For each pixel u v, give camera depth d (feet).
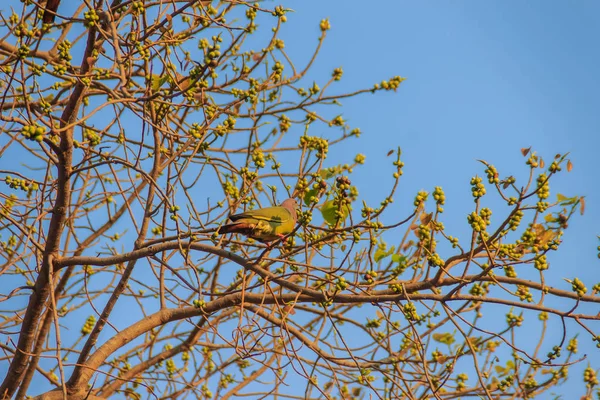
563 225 36.94
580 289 36.11
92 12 35.91
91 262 39.40
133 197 52.39
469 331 47.85
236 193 43.16
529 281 36.81
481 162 35.32
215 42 38.17
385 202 35.40
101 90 40.40
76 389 41.47
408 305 35.99
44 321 43.80
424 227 36.91
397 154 35.86
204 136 37.83
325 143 37.73
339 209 35.27
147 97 35.19
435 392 34.88
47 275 39.17
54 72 35.99
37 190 41.16
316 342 45.11
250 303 41.39
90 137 38.93
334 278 36.81
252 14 41.86
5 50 44.47
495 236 35.60
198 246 37.40
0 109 34.12
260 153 40.27
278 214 37.58
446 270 37.42
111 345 42.68
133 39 38.34
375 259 37.70
